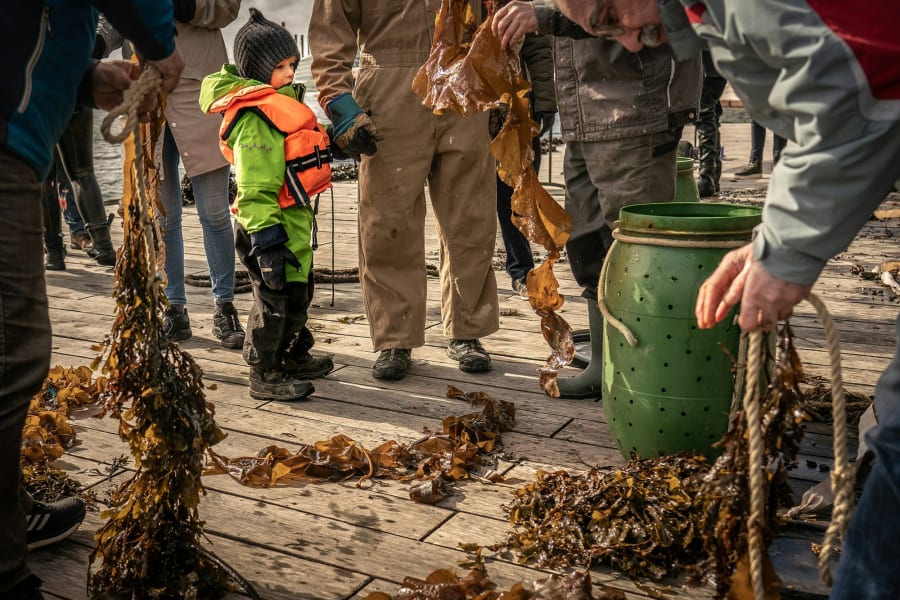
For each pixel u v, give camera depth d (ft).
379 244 12.12
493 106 9.27
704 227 8.39
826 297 16.26
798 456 9.63
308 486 9.22
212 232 13.80
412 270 12.34
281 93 11.07
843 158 4.58
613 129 9.88
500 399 11.55
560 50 10.25
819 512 8.30
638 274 8.68
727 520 5.72
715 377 8.55
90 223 19.27
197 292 17.56
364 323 15.21
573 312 15.64
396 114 11.69
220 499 8.94
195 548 7.15
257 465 9.51
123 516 6.84
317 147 10.88
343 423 10.87
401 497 8.98
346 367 12.91
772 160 33.76
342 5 11.46
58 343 14.26
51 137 6.02
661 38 5.91
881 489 5.19
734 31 4.82
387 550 7.98
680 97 9.77
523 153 9.29
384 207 12.00
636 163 9.91
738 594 5.76
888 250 19.79
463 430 10.23
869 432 5.31
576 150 10.58
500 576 7.54
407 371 12.57
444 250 12.64
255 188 10.46
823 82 4.53
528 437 10.38
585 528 7.93
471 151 11.96
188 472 6.80
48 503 8.09
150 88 6.30
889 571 5.21
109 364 6.66
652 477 8.22
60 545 8.04
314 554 7.91
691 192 14.79
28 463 9.46
